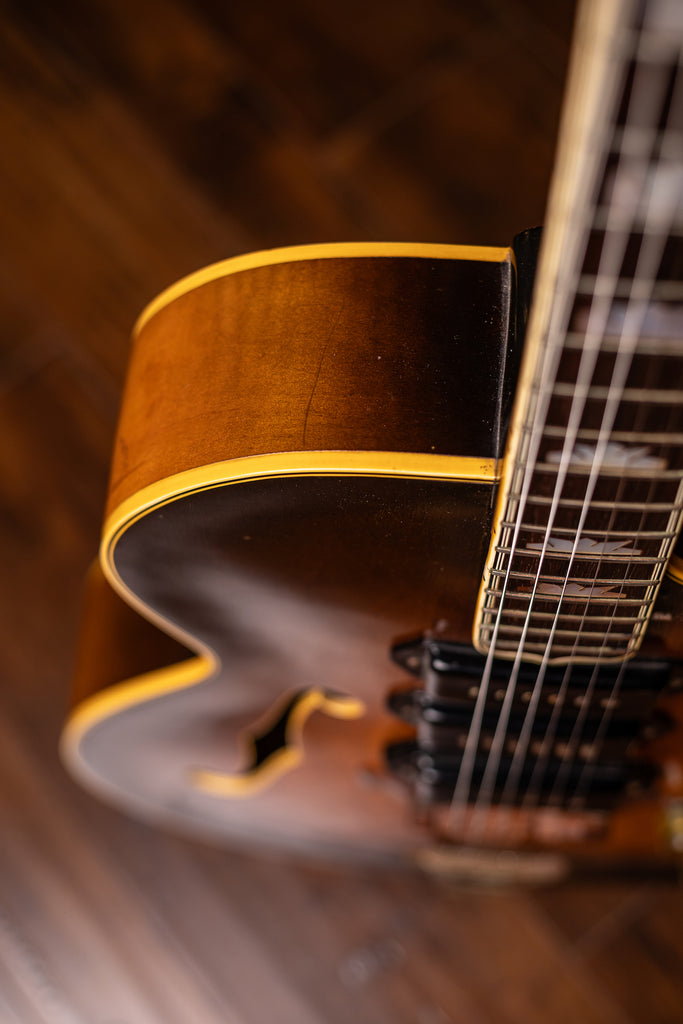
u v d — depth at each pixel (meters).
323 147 1.27
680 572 0.68
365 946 1.21
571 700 0.75
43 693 1.26
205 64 1.29
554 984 1.18
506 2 1.27
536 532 0.66
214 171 1.28
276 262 0.68
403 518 0.68
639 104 0.57
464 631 0.73
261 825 1.11
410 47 1.27
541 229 0.65
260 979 1.21
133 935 1.23
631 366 0.61
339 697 0.82
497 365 0.67
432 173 1.26
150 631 0.81
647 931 1.18
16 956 1.23
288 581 0.72
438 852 1.06
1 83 1.30
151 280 1.28
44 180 1.30
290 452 0.67
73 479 1.28
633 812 0.93
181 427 0.68
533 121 1.25
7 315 1.29
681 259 0.59
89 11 1.31
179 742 0.91
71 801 1.26
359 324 0.67
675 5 0.55
